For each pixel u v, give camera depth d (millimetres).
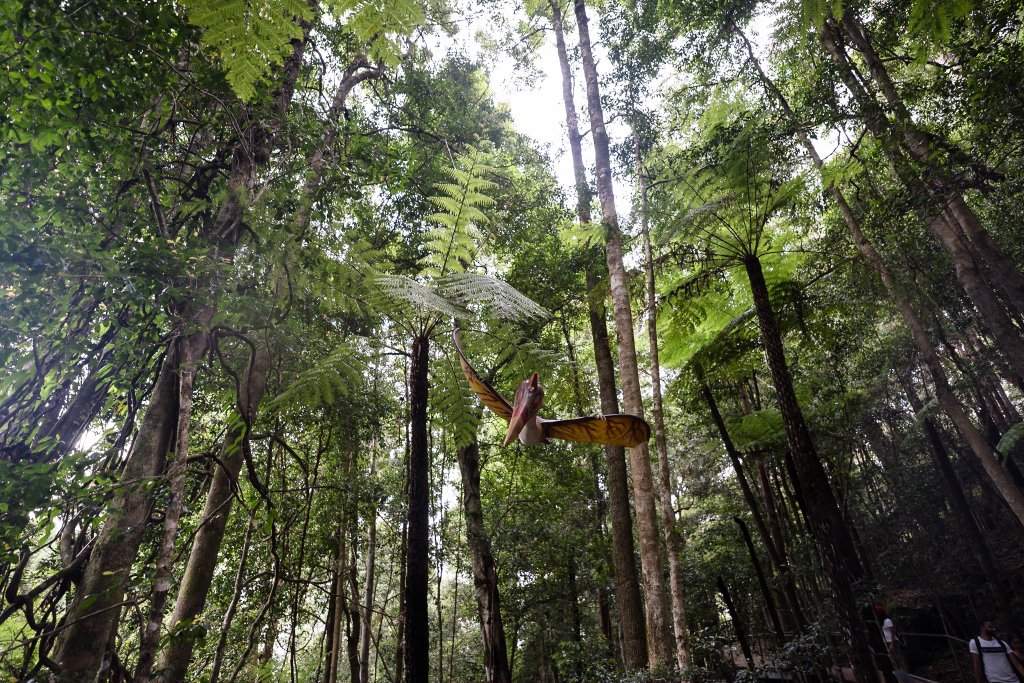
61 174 5453
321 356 7223
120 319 5039
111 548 4520
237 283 5406
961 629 12961
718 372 10133
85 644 4180
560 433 2254
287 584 10094
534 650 15281
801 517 12211
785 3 8555
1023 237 9297
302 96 7895
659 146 10500
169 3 5121
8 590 4133
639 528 7113
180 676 6113
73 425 5141
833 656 7070
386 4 1712
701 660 7504
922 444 14703
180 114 7027
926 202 8016
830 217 11539
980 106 7359
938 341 12492
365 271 5543
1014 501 8617
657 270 8867
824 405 10844
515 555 11867
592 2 12750
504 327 5645
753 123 7293
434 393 5590
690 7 9859
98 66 4949
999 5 7043
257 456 10484
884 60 10492
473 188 6160
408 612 3965
